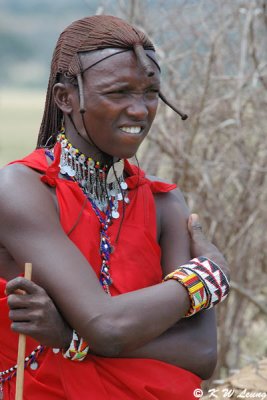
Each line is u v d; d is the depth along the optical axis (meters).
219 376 14.82
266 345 16.19
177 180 14.94
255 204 15.07
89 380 7.57
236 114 14.62
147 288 7.59
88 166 7.99
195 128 14.62
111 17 7.86
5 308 7.68
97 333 7.28
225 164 14.88
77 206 7.75
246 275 15.38
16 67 143.38
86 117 7.72
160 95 8.08
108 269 7.76
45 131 8.36
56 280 7.39
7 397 7.87
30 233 7.53
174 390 7.70
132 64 7.64
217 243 15.06
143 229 8.02
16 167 7.78
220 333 14.96
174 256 8.28
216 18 15.01
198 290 7.72
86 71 7.68
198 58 15.04
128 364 7.64
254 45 14.61
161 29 15.11
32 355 7.75
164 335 7.79
